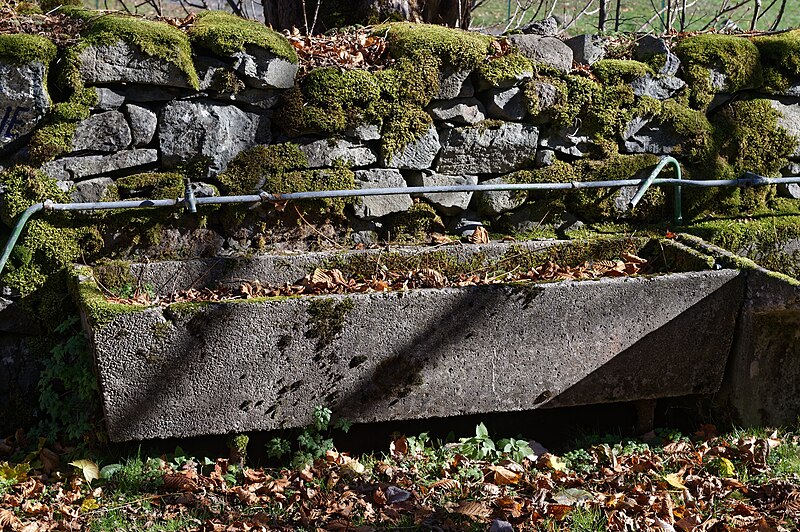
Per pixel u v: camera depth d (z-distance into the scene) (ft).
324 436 12.12
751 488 10.86
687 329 12.00
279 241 13.74
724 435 12.30
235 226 13.47
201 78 12.91
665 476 10.94
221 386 10.84
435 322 11.18
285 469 11.39
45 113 12.25
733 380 12.34
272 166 13.39
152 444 11.76
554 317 11.48
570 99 14.47
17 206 12.30
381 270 13.48
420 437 11.95
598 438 12.42
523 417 12.91
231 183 13.25
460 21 18.25
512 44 14.35
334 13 17.20
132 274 12.71
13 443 12.25
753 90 15.44
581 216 14.88
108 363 10.44
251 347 10.78
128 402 10.62
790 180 14.90
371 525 10.07
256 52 13.04
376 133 13.79
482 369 11.45
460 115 14.07
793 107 15.64
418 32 14.07
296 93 13.37
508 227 14.66
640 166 14.84
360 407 11.27
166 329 10.48
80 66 12.24
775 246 14.94
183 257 13.24
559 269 13.70
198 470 11.45
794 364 12.21
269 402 11.02
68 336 12.60
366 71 13.66
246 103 13.24
